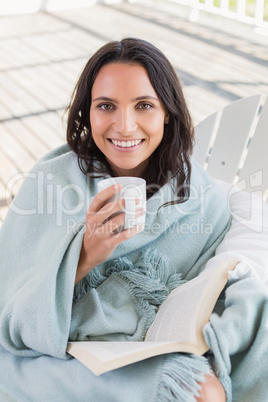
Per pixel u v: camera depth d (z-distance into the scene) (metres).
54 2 6.15
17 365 1.05
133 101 1.05
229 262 1.07
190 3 5.21
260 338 0.97
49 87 3.81
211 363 0.96
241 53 4.23
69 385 0.95
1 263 1.18
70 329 1.05
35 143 2.97
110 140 1.10
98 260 1.03
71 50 4.66
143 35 4.86
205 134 1.77
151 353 0.88
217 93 3.44
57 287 1.01
